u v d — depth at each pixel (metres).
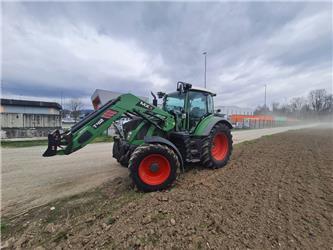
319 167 4.57
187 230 2.04
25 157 6.29
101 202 2.83
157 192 3.08
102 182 3.76
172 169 3.22
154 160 3.22
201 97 4.90
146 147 3.18
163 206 2.53
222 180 3.62
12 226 2.27
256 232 2.01
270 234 1.98
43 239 2.00
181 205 2.55
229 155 4.94
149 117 3.79
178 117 4.27
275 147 7.93
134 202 2.71
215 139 4.79
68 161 5.66
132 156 3.15
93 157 6.25
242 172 4.18
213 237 1.93
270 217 2.29
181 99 4.57
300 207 2.53
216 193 2.98
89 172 4.48
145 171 3.20
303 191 3.07
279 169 4.41
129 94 3.52
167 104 4.95
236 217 2.28
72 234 2.04
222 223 2.16
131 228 2.07
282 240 1.88
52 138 2.97
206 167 4.54
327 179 3.66
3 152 7.38
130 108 3.50
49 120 15.84
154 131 3.90
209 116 4.84
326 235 1.95
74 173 4.41
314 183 3.44
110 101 3.46
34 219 2.41
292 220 2.23
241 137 13.75
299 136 13.34
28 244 1.93
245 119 33.56
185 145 4.00
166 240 1.90
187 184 3.44
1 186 3.59
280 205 2.59
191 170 4.36
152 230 2.03
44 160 5.80
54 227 2.19
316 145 8.54
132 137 3.70
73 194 3.19
